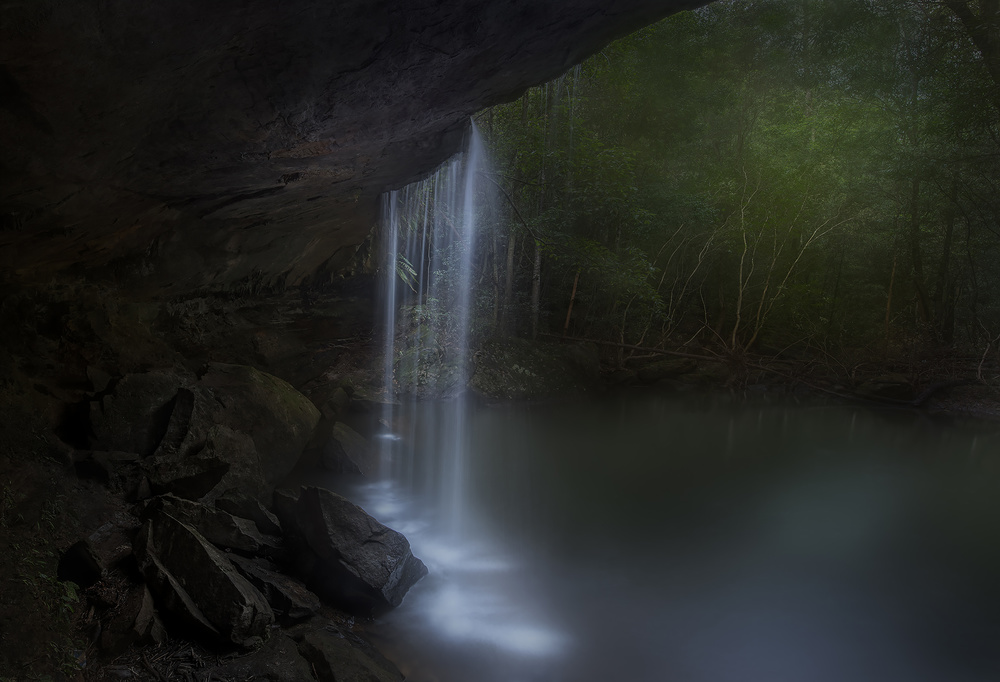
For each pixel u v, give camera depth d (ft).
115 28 8.94
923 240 58.49
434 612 15.07
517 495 23.81
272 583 13.71
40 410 18.28
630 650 14.15
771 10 42.91
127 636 11.55
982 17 33.78
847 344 59.31
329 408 32.12
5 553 12.13
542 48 15.62
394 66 13.75
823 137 58.03
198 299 28.25
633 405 43.73
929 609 16.80
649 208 51.44
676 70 46.83
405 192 37.01
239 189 18.89
